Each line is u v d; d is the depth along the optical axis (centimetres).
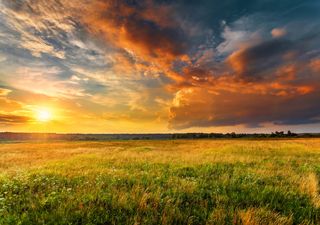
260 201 677
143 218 526
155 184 818
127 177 948
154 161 1574
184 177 1038
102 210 569
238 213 557
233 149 2852
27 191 753
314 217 584
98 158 1902
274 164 1453
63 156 2445
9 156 2533
